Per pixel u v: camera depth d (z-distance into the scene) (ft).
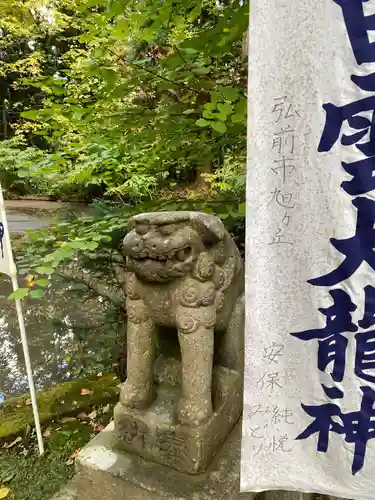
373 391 3.26
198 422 4.63
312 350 3.36
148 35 5.69
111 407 7.97
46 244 6.56
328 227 3.16
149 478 4.66
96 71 6.08
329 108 3.02
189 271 4.58
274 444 3.57
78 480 5.02
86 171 7.26
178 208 6.81
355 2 2.88
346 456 3.41
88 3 5.45
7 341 10.91
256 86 3.16
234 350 5.62
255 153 3.23
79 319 10.56
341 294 3.21
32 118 6.48
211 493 4.46
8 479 6.22
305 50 3.02
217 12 7.11
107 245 7.36
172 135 6.68
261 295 3.39
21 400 8.25
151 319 5.03
